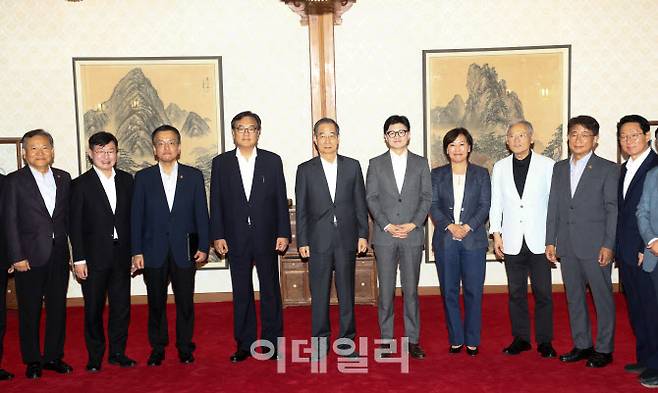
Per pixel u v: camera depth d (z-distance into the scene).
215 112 6.24
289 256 5.88
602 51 6.20
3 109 6.15
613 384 3.64
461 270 4.29
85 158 6.21
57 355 4.11
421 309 5.64
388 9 6.22
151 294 4.20
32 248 3.98
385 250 4.18
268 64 6.25
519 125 4.18
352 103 6.30
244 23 6.21
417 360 4.17
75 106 6.17
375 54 6.26
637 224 3.72
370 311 5.62
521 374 3.85
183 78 6.21
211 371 4.05
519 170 4.25
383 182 4.20
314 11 6.15
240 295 4.23
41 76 6.15
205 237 4.28
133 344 4.74
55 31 6.12
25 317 4.02
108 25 6.14
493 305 5.67
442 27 6.22
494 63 6.23
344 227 4.15
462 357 4.22
